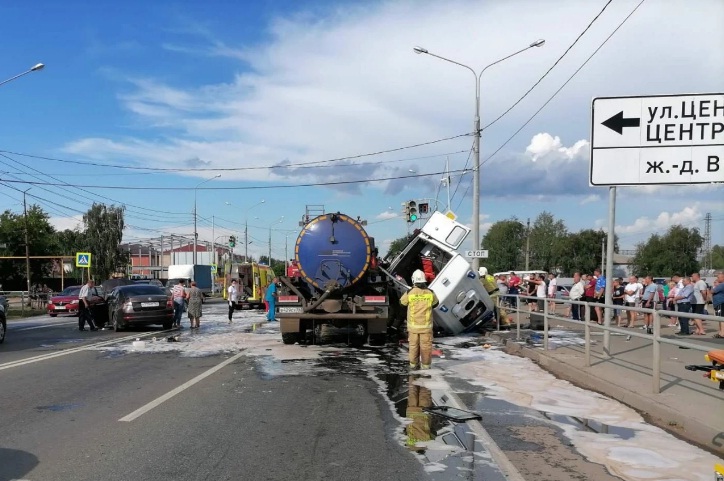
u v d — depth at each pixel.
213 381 9.85
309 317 14.58
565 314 26.06
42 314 33.62
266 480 5.10
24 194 42.44
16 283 56.50
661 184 9.06
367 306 14.63
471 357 12.79
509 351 13.81
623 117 9.12
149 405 7.99
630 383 8.65
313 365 11.66
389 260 18.34
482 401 8.20
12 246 56.00
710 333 16.83
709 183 8.80
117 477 5.17
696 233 76.31
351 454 5.81
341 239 14.69
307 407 7.88
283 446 6.09
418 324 11.20
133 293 20.41
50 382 9.81
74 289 33.69
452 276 16.89
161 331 20.14
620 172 9.13
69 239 76.69
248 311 34.25
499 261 93.19
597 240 81.88
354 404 8.05
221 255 84.00
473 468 5.39
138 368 11.37
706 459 5.61
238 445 6.11
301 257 14.71
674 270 75.31
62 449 5.98
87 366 11.66
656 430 6.66
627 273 86.00
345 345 15.20
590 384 9.20
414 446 6.07
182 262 83.50
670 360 10.89
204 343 15.83
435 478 5.13
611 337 13.95
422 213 22.66
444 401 8.21
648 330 17.31
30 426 6.88
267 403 8.12
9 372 10.93
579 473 5.23
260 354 13.41
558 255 82.50
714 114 8.80
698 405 7.18
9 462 5.57
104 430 6.69
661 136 9.00
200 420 7.16
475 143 22.97
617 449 5.94
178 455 5.79
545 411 7.58
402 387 9.29
